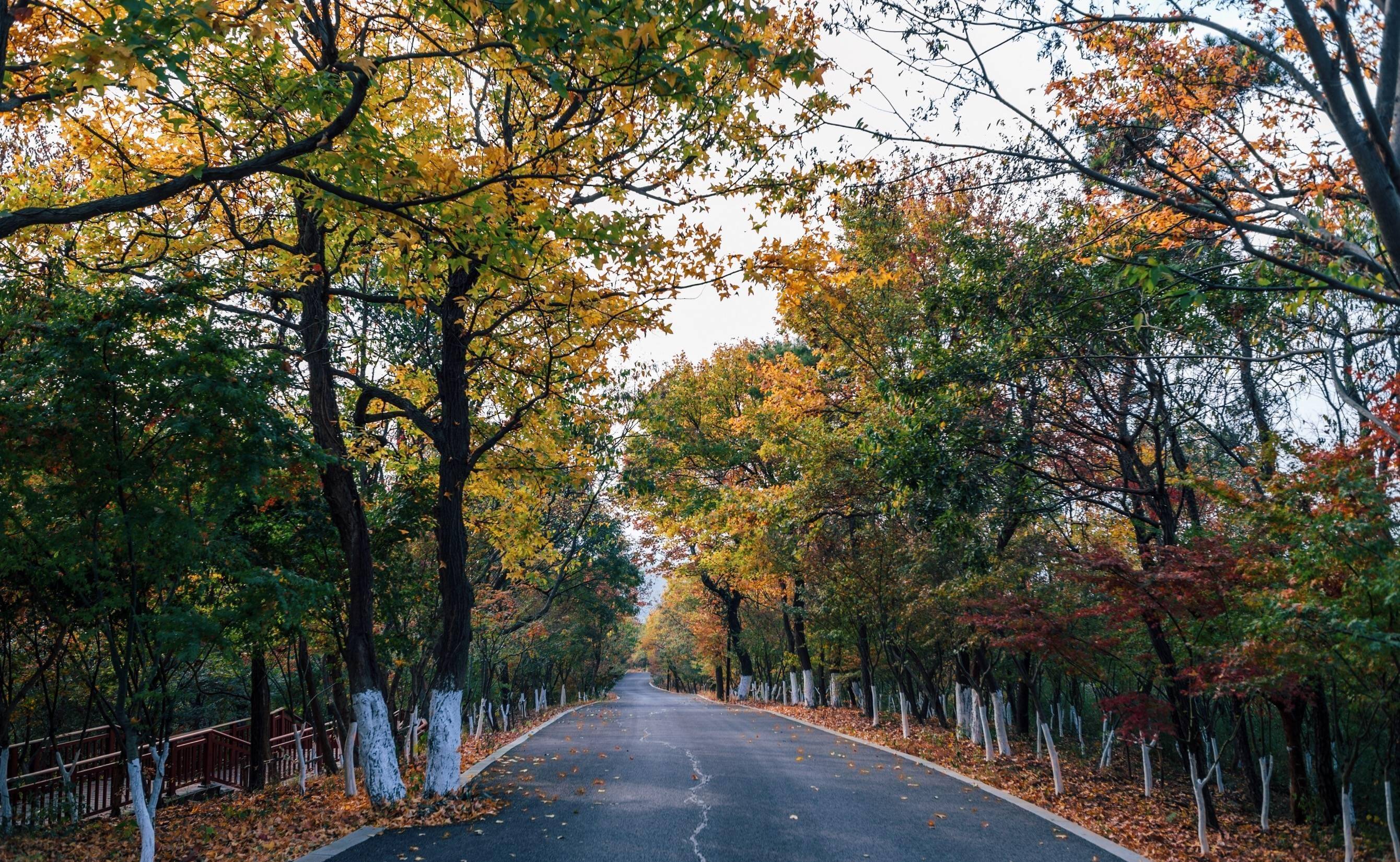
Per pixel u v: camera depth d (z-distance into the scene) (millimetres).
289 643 13961
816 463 21562
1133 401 16547
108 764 12898
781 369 25734
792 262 11391
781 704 40281
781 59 7531
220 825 11445
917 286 19859
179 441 8469
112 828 11609
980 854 8859
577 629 47594
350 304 16594
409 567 15773
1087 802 12398
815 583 24578
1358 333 10180
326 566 13352
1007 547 17250
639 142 10594
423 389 16188
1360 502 8109
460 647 12859
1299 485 8656
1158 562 11398
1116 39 9969
